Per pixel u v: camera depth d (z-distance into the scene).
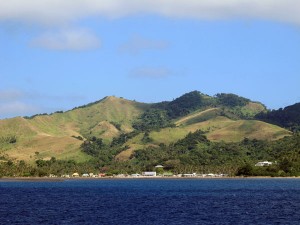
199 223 117.06
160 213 138.25
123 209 149.75
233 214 134.88
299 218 126.06
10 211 143.75
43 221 120.62
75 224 115.69
